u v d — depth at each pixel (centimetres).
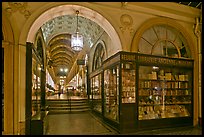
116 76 789
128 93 745
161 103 823
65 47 2664
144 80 792
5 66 622
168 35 884
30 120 636
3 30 619
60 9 731
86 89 1700
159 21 823
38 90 903
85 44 1597
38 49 1064
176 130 757
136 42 772
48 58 1870
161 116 796
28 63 654
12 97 624
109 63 873
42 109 1012
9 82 623
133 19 795
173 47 891
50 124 880
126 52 738
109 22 755
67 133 707
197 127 813
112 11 771
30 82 653
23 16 658
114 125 775
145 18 814
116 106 785
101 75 1062
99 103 1122
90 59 1537
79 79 2481
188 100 870
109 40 997
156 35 851
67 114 1220
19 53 639
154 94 810
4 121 614
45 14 699
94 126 836
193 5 872
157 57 793
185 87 879
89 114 1219
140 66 786
